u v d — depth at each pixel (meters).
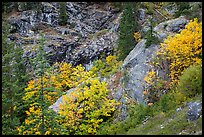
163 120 17.47
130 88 22.06
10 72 21.55
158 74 22.06
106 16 52.47
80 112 19.59
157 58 22.88
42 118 17.91
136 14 40.19
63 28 48.31
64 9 50.03
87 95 20.81
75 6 53.41
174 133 15.16
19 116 22.12
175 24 27.70
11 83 20.05
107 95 22.36
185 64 21.17
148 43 24.52
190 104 17.05
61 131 18.39
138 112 19.67
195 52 21.06
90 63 42.69
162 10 47.72
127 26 32.75
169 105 18.72
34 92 18.92
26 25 46.75
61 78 31.03
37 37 45.03
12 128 19.09
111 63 31.98
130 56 25.66
